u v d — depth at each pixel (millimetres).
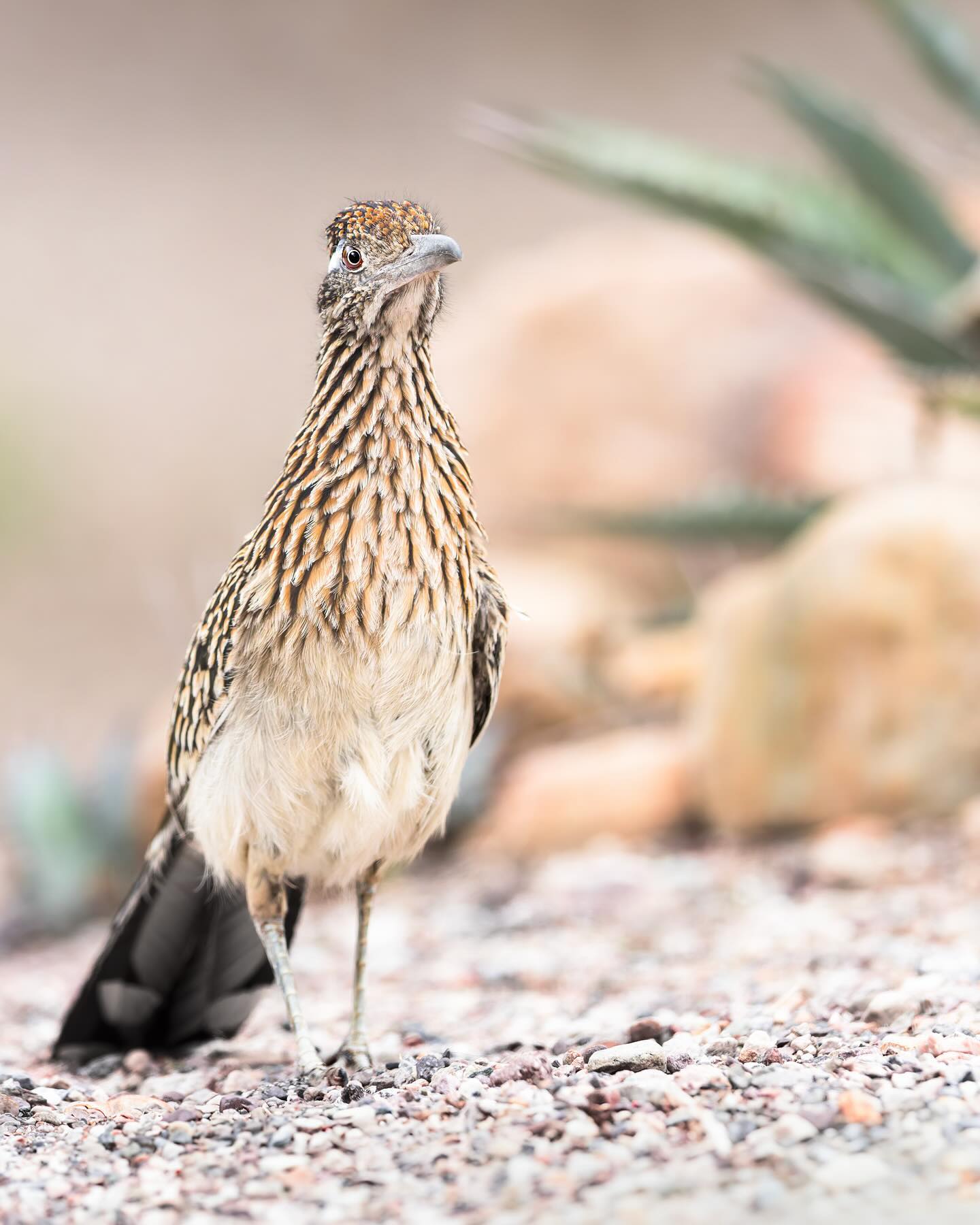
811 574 12008
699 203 13609
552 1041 7445
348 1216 5133
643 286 18672
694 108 37188
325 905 12250
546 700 14391
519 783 13391
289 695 6758
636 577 17359
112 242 34625
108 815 13844
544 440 18156
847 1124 5500
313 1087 6734
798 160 34375
